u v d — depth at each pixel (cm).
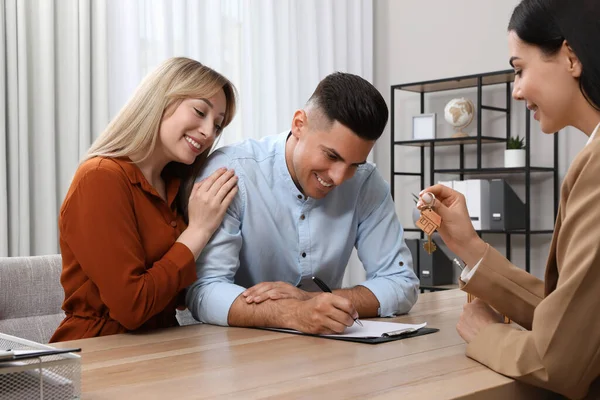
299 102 441
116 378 105
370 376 106
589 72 108
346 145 160
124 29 355
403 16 479
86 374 108
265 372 109
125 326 156
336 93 160
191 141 172
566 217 102
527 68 118
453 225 139
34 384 85
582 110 115
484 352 115
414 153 474
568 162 402
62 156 333
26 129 317
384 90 492
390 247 192
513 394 105
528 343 105
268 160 183
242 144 187
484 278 129
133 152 168
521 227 404
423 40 468
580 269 98
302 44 445
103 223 155
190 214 168
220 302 160
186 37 381
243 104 411
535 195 416
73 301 165
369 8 482
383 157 493
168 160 177
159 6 370
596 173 100
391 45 486
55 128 331
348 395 94
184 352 127
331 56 458
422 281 432
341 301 141
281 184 183
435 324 160
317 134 163
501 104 430
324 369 111
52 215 325
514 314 129
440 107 462
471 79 417
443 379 104
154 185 177
